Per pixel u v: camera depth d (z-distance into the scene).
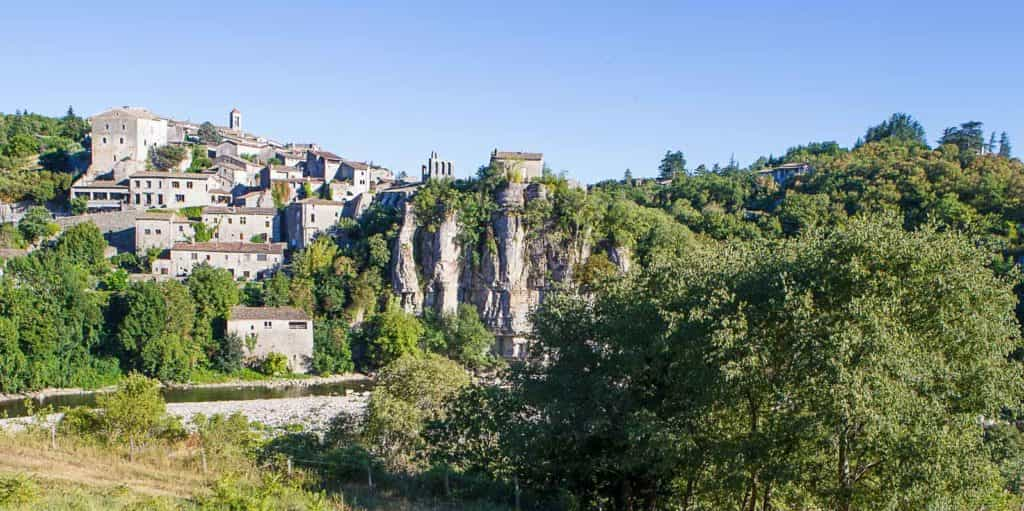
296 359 112.25
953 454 28.56
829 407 28.78
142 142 164.00
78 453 40.66
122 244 138.50
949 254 30.36
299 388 103.75
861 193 148.00
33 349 92.56
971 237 34.12
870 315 27.84
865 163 166.25
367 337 119.50
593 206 134.75
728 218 154.25
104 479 35.34
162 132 171.00
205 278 111.38
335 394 100.31
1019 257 104.56
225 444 46.03
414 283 129.62
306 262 128.38
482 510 35.78
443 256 130.88
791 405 31.44
